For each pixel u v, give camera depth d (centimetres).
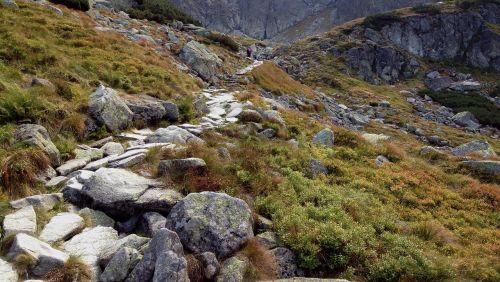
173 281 734
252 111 2291
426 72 10475
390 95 7981
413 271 1020
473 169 2258
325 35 11019
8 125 1333
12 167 1054
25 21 2519
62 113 1539
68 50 2375
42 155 1171
